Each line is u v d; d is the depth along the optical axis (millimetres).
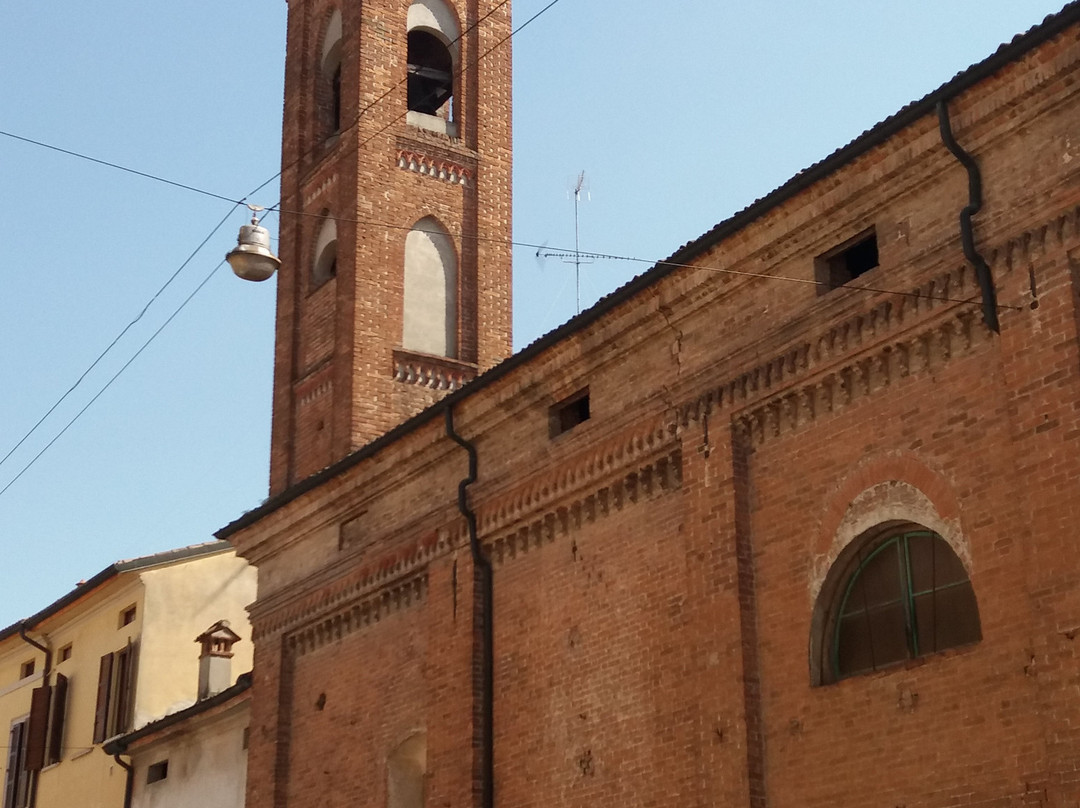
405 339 31344
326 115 34375
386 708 24844
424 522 24688
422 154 32781
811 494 17969
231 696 30438
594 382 21719
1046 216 15625
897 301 17094
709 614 18766
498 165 33906
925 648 16531
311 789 26359
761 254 18969
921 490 16609
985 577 15672
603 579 20938
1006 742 15078
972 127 16438
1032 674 14938
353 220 31297
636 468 20641
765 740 17875
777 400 18578
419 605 24672
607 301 20891
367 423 29859
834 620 17641
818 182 18094
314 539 27797
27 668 43062
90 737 38062
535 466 22484
